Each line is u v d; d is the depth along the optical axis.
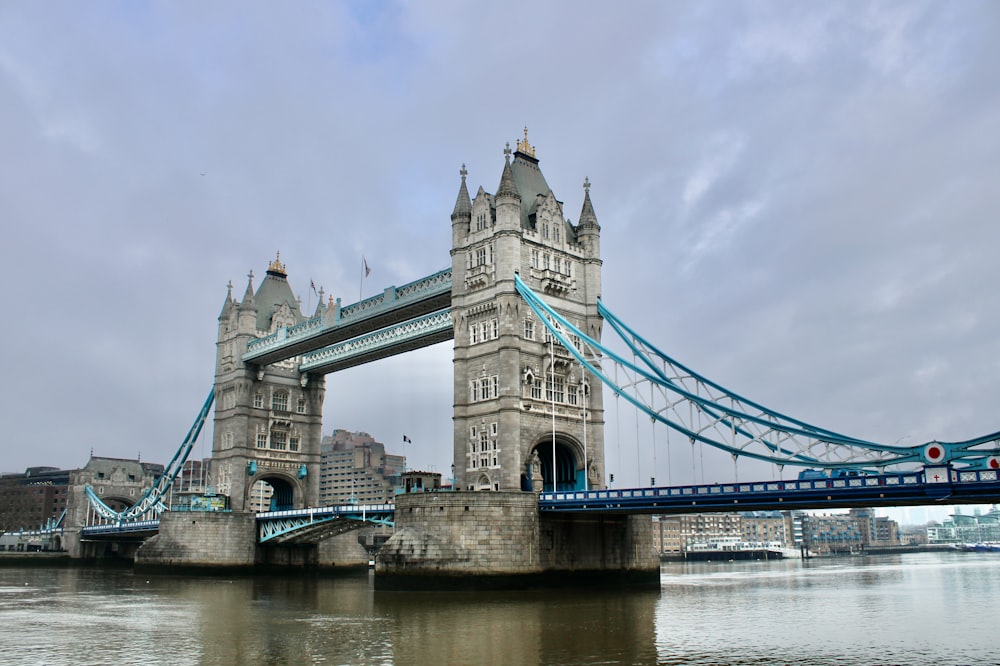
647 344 78.25
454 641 44.03
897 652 41.91
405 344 100.25
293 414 123.88
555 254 88.12
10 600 72.38
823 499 57.19
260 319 124.69
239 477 116.50
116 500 170.12
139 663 39.19
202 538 107.69
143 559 111.31
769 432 67.69
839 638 46.81
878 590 88.56
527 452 80.31
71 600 72.19
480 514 70.50
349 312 103.19
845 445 63.44
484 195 88.31
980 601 73.25
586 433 85.88
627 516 81.94
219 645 44.09
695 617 55.97
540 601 62.56
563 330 86.31
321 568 115.56
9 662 39.75
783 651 41.91
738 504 61.44
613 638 45.06
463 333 86.56
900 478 53.59
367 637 45.84
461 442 83.94
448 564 69.44
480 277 85.25
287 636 46.88
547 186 93.31
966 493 51.12
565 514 74.00
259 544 110.38
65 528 159.50
